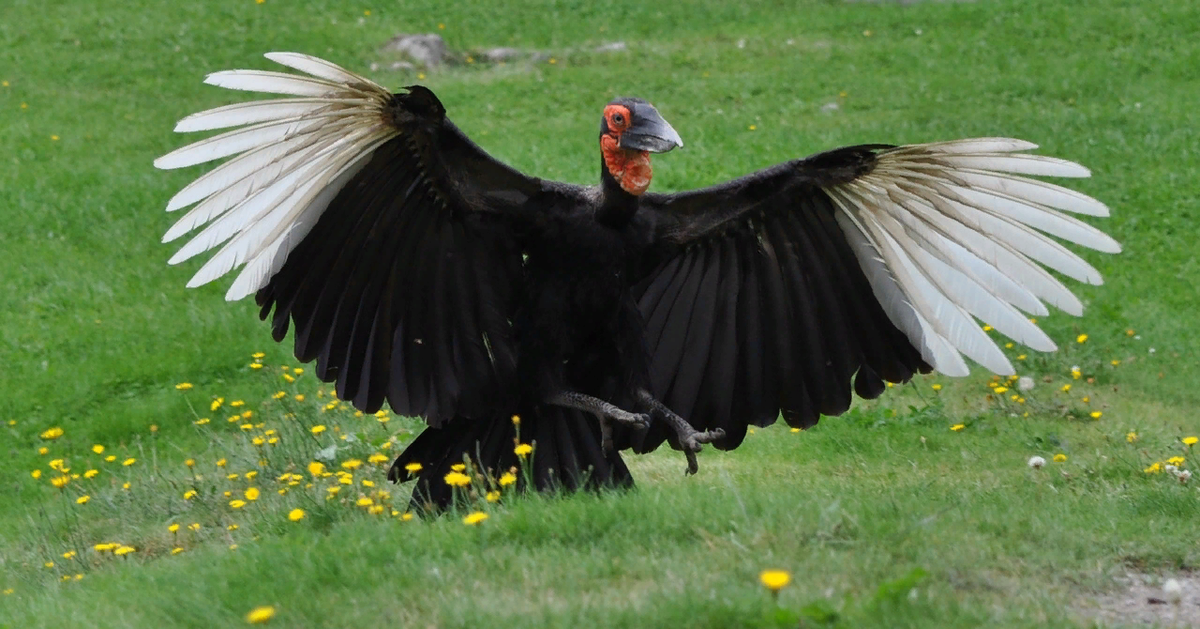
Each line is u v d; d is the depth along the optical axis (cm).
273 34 3453
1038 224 965
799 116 2905
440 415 1034
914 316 1052
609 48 3481
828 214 1059
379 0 3794
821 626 694
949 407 1630
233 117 902
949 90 3033
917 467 1352
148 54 3294
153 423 1683
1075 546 907
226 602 818
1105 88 2980
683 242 1056
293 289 998
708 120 2881
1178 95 2905
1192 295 2042
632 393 1031
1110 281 2108
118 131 2808
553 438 1052
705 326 1095
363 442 1420
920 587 762
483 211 998
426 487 1052
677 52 3438
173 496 1362
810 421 1114
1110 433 1502
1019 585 816
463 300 1027
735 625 699
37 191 2428
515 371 1032
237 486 1359
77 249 2228
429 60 3375
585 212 996
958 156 969
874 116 2873
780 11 3784
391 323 1025
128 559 1125
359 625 752
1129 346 1869
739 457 1435
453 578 807
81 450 1630
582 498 964
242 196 913
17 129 2783
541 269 1012
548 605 740
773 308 1091
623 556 834
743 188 1033
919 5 3722
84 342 1905
